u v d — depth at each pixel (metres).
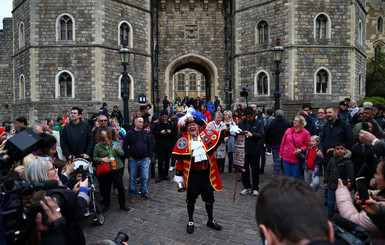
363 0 18.61
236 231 4.29
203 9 20.55
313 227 0.94
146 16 18.97
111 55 17.19
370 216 1.62
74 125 5.56
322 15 16.73
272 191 1.05
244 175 6.13
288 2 16.52
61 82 16.95
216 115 6.91
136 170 5.82
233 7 19.91
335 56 16.88
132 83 18.14
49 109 16.78
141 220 4.81
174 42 20.56
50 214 1.68
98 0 16.45
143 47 18.83
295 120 5.60
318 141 5.38
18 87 18.61
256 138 5.87
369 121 4.64
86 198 2.27
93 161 5.34
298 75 16.64
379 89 21.12
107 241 1.56
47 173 2.34
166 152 7.44
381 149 2.64
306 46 16.61
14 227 1.57
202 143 4.19
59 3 16.61
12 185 1.62
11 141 1.70
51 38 16.75
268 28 17.53
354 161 4.26
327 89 16.97
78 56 16.69
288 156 5.75
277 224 0.97
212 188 4.31
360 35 18.47
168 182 7.30
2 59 22.72
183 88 45.81
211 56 20.73
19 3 17.89
